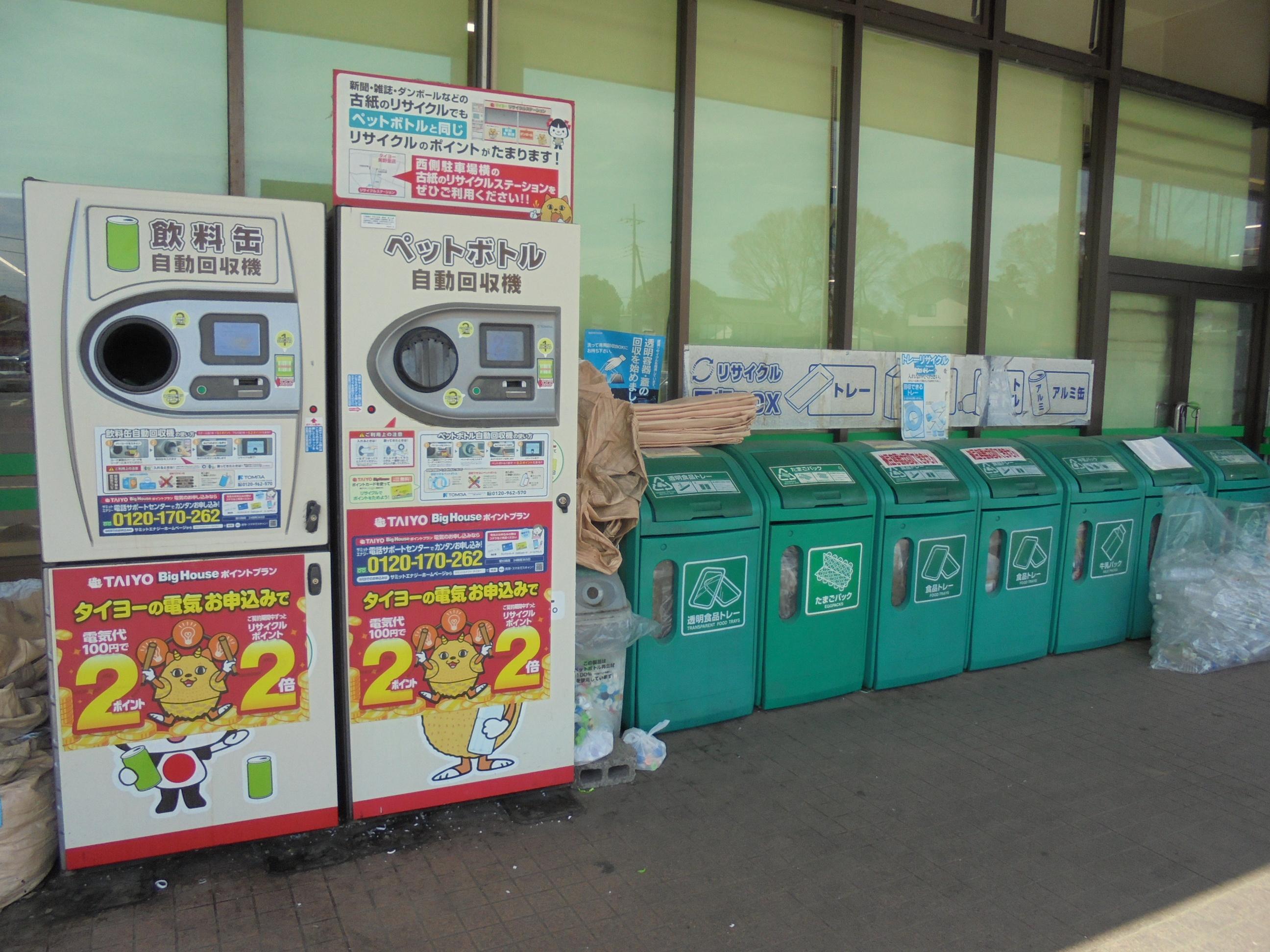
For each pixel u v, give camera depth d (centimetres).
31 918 250
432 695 303
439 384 292
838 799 337
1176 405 687
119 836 268
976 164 581
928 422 549
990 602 478
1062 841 312
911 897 276
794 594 419
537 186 314
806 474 417
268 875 275
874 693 446
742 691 404
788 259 525
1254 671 492
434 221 287
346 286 278
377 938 248
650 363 480
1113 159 620
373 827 303
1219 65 682
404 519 292
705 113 493
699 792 338
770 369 499
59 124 356
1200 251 698
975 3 564
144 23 366
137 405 256
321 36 399
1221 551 509
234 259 264
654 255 485
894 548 436
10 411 354
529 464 307
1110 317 649
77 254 247
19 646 293
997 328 609
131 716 265
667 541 369
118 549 259
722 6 489
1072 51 597
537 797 330
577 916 261
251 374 268
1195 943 258
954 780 355
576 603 337
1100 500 505
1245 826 325
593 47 459
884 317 564
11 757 262
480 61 411
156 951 240
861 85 534
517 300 300
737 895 274
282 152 396
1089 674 483
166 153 375
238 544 272
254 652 277
